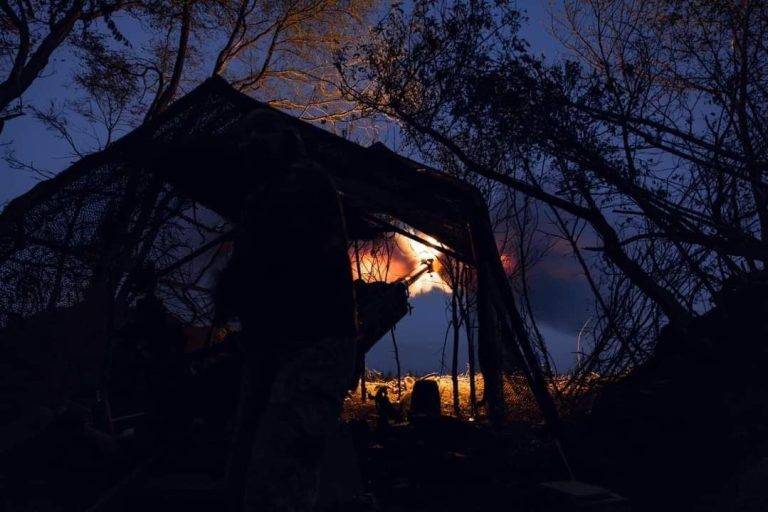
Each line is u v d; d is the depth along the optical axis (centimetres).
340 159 511
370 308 564
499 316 531
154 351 501
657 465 430
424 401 694
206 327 684
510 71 470
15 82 797
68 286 596
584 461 471
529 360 511
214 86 553
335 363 273
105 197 607
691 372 472
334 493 398
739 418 411
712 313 492
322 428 267
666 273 527
